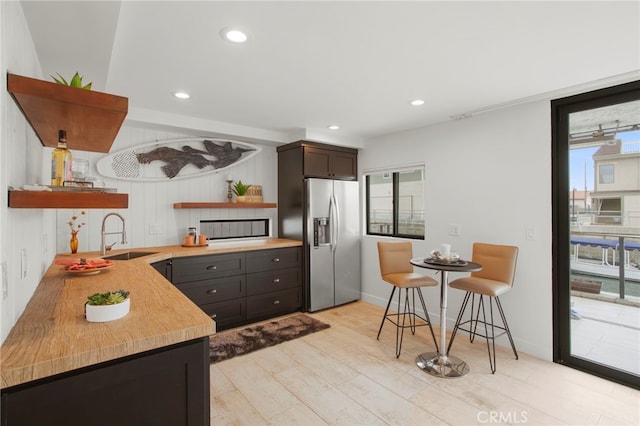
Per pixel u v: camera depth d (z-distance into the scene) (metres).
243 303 3.66
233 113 3.34
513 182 3.03
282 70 2.28
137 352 1.01
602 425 1.97
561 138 2.78
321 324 3.69
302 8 1.56
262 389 2.36
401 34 1.81
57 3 1.32
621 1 1.51
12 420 0.84
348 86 2.59
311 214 4.11
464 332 3.38
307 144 4.14
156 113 3.25
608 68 2.25
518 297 3.00
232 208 4.15
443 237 3.60
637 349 2.62
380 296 4.38
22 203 1.06
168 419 1.07
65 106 1.21
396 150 4.15
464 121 3.43
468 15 1.62
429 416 2.06
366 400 2.23
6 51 1.04
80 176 2.01
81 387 0.93
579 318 2.88
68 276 1.95
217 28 1.74
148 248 3.47
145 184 3.56
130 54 2.03
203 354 1.13
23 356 0.90
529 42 1.89
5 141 1.00
